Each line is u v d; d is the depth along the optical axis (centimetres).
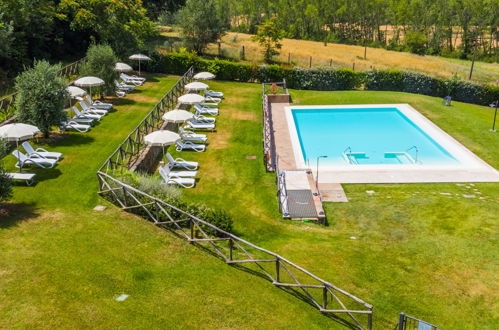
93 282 1137
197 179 2030
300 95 3850
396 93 3916
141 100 3069
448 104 3572
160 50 4603
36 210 1526
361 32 8719
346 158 2509
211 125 2705
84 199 1628
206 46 5091
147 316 1034
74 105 2800
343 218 1764
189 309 1069
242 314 1069
